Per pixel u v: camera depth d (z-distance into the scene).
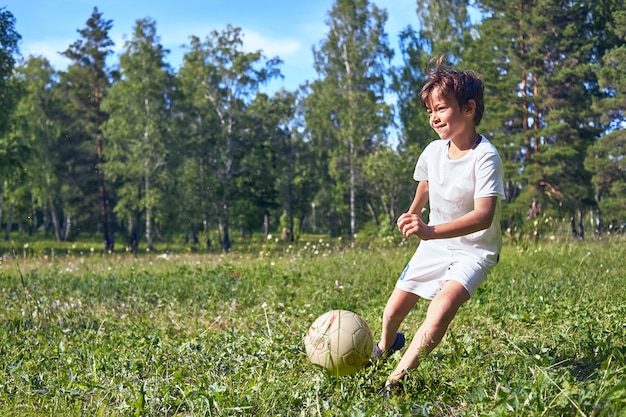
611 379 3.45
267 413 3.65
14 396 4.14
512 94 40.38
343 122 49.09
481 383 3.86
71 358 5.01
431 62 4.15
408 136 46.38
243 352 4.95
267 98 51.41
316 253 14.26
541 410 3.20
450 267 4.05
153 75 46.12
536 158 40.09
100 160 52.75
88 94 55.41
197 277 10.59
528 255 11.93
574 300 7.08
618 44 42.38
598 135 41.94
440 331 3.87
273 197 62.22
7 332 6.32
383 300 7.68
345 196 66.00
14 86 41.69
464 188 4.02
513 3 41.12
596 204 41.62
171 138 47.50
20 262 15.77
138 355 5.02
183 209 49.12
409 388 3.80
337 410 3.50
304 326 5.92
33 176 54.66
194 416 3.64
